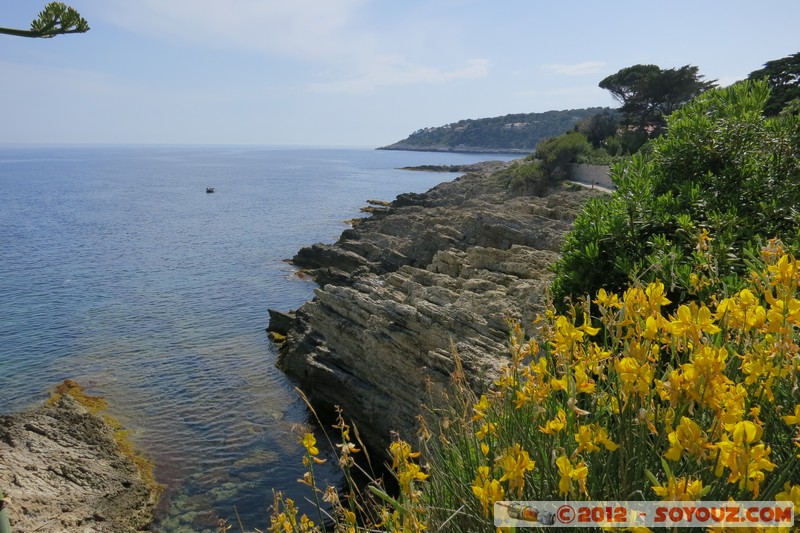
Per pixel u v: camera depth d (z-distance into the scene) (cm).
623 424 315
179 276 4294
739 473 230
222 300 3647
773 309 318
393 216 5072
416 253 3984
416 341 1839
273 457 1822
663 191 1038
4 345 2769
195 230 6519
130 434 1931
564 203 4169
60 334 2939
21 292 3781
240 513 1548
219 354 2683
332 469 1761
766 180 947
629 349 314
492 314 1755
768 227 865
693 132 1071
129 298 3653
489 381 1338
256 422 2042
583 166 6134
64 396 1998
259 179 15138
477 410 413
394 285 2598
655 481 248
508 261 2733
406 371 1853
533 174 6144
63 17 328
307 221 7275
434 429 591
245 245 5612
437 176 16225
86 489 1548
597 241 922
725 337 375
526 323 1562
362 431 1973
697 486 238
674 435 245
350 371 2139
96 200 9662
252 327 3092
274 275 4356
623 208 970
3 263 4688
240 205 9012
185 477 1700
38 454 1636
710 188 980
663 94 7088
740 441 232
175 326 3098
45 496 1467
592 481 335
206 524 1502
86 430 1823
